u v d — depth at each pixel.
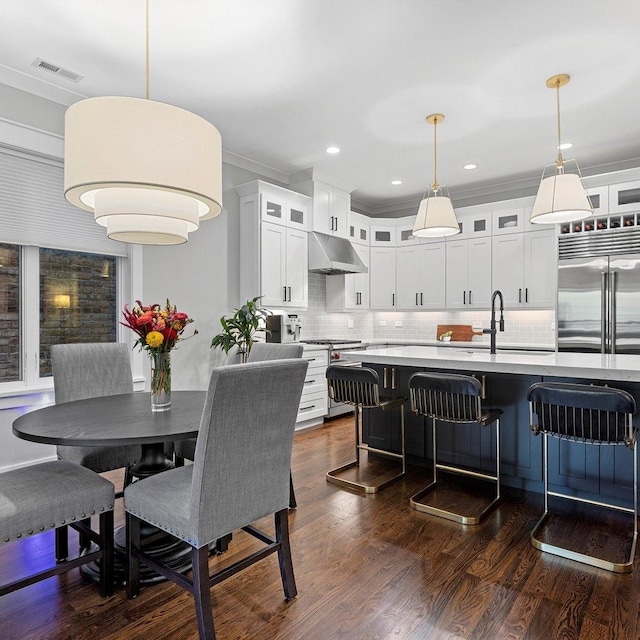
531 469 2.85
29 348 3.24
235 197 4.65
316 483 3.13
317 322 5.93
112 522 1.86
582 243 4.76
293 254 4.88
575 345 4.73
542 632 1.62
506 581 1.94
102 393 2.76
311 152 4.50
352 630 1.64
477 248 5.61
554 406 2.27
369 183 5.57
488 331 3.37
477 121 3.78
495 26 2.53
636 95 3.33
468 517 2.49
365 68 2.96
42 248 3.32
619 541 2.27
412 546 2.25
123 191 1.82
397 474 3.28
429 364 3.09
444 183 5.57
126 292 3.81
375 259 6.26
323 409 5.00
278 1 2.31
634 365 2.55
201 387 4.32
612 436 2.14
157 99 3.37
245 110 3.57
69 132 1.73
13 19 2.43
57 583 1.95
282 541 1.83
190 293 4.22
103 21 2.45
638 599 1.80
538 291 5.14
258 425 1.66
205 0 2.29
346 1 2.32
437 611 1.75
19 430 1.77
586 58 2.85
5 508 1.59
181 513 1.58
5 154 3.06
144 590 1.90
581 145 4.32
